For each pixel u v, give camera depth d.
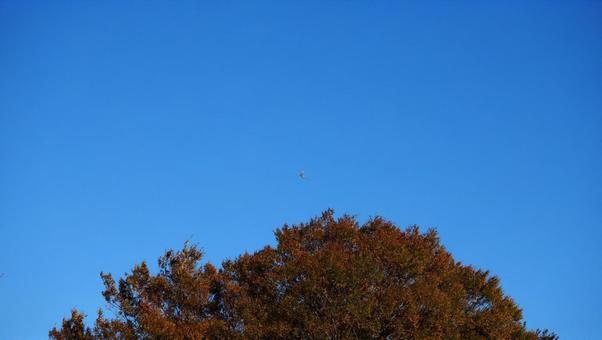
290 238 33.31
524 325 35.28
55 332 33.38
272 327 29.31
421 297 29.28
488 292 33.47
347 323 28.72
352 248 32.72
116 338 32.12
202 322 31.86
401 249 30.77
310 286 28.95
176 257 35.72
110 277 34.78
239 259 34.03
